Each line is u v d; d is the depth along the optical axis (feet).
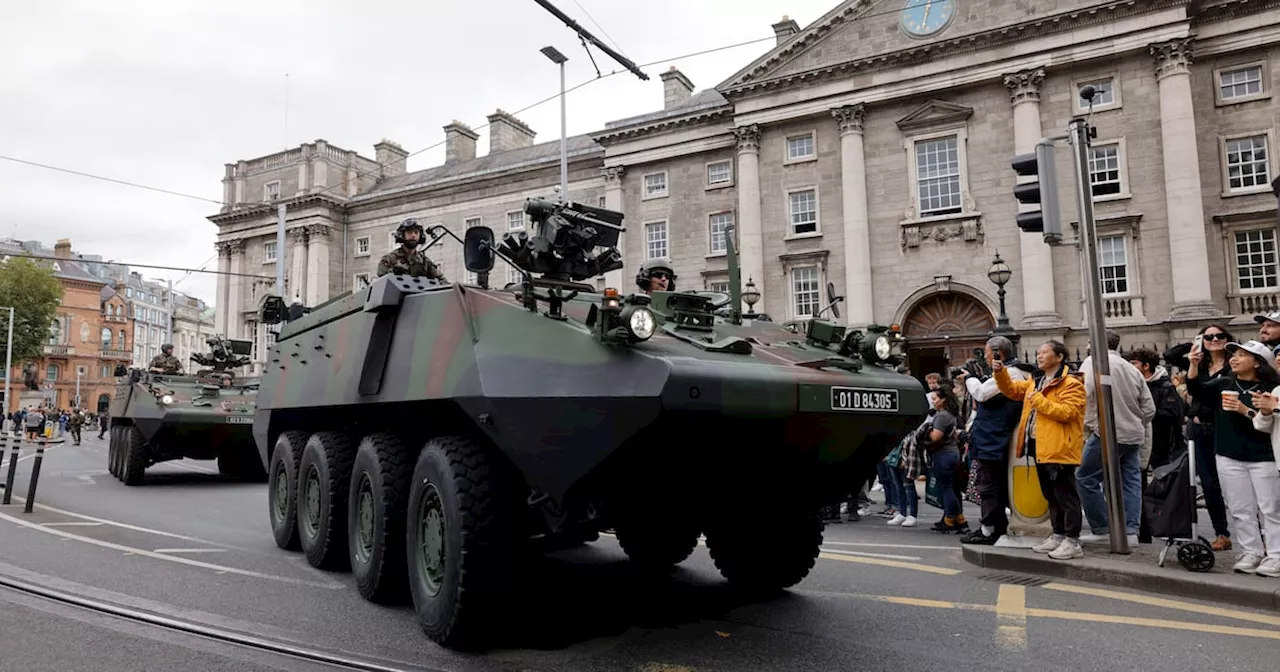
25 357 210.38
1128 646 15.56
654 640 16.01
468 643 15.42
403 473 18.70
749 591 20.08
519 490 15.47
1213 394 21.17
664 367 12.37
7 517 33.71
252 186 159.22
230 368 54.60
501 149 148.15
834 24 96.17
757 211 100.37
